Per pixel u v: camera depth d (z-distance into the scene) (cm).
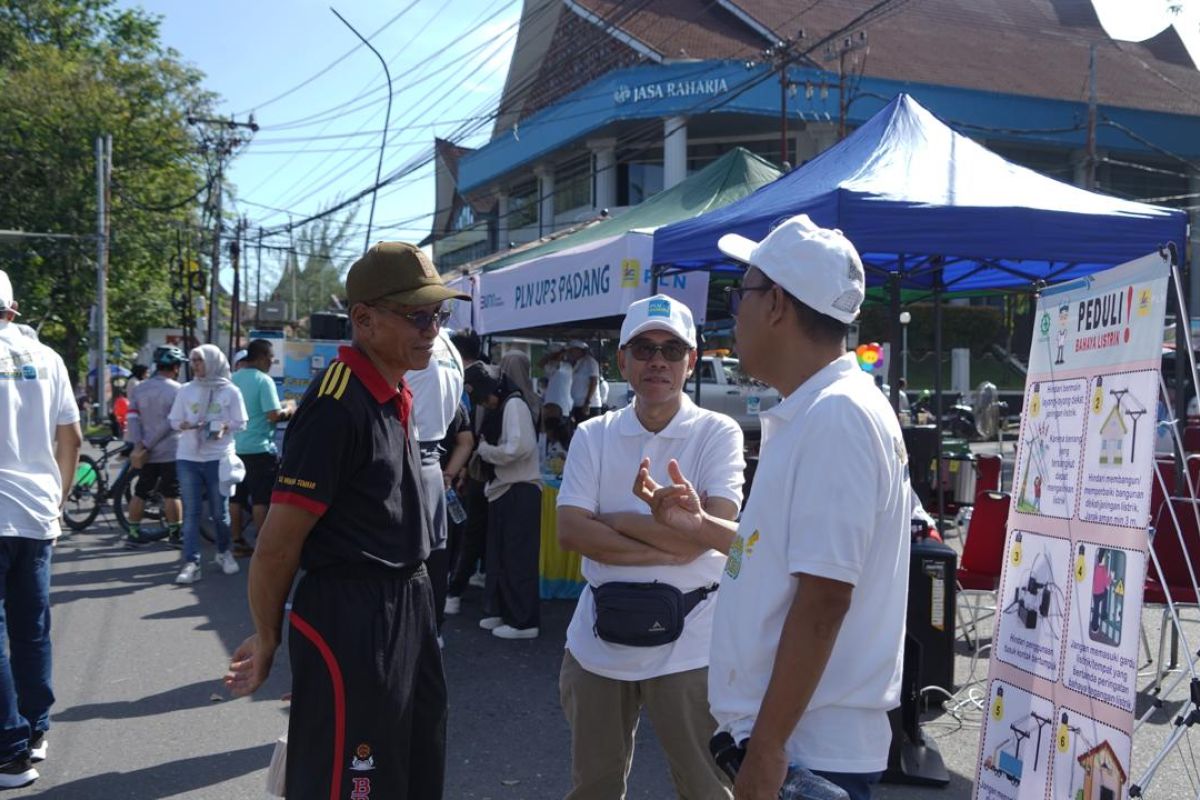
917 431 685
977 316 3281
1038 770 311
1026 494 341
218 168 3123
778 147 2917
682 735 298
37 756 441
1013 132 2855
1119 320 301
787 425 206
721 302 923
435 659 283
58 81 3203
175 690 554
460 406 602
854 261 210
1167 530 526
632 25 2973
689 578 300
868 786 202
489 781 435
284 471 253
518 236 3766
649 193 3066
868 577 199
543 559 767
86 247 3247
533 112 3431
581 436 324
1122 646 277
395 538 265
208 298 3612
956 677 566
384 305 262
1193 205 3275
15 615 430
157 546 1018
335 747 255
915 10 3450
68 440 445
